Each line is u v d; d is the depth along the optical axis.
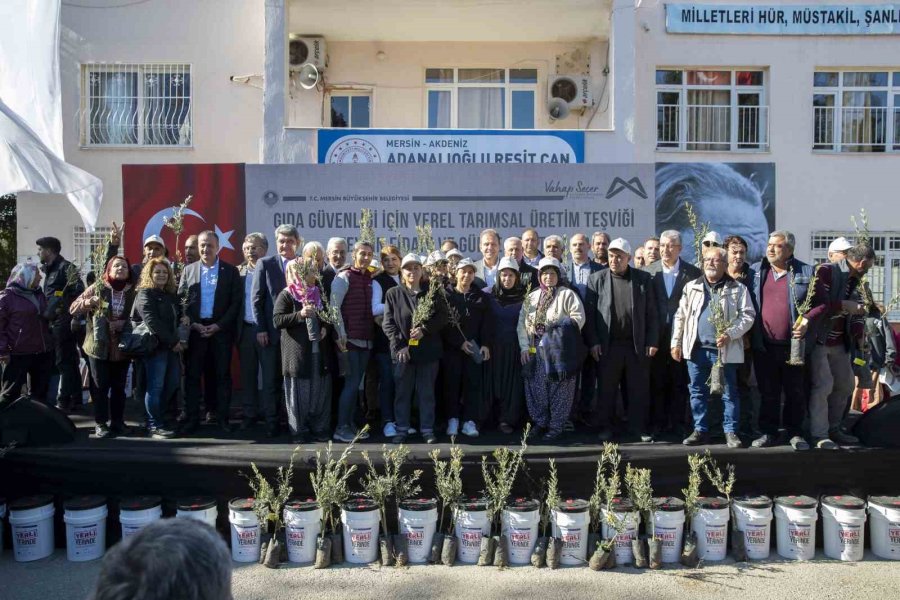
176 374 6.34
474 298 6.27
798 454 5.60
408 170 8.92
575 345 5.99
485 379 6.34
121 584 1.53
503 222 8.97
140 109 11.47
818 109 11.90
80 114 11.41
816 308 5.71
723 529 5.36
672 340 6.10
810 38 11.73
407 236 8.95
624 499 5.48
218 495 5.56
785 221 11.80
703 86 11.91
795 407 5.86
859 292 6.10
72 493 5.58
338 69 12.04
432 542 5.33
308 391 5.94
